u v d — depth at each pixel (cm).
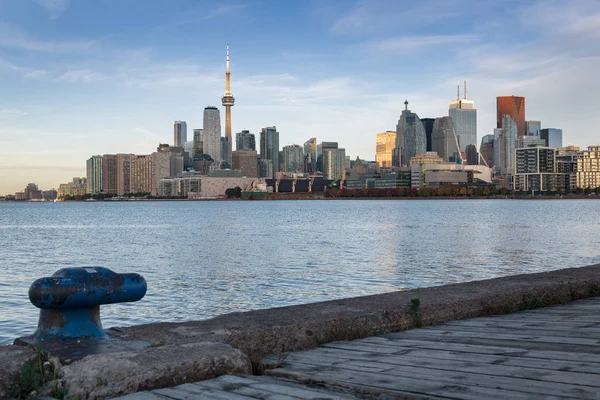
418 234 7031
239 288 2817
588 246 5150
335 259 4203
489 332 798
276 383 569
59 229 9662
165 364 558
